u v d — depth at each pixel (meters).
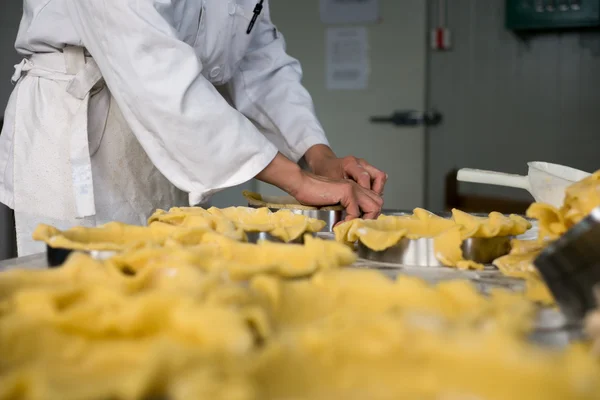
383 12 3.73
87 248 0.76
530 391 0.37
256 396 0.37
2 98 2.87
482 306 0.51
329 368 0.41
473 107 4.01
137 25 1.16
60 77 1.37
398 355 0.41
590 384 0.34
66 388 0.37
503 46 3.91
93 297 0.52
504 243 0.90
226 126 1.20
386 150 3.82
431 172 3.90
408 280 0.57
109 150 1.42
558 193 0.95
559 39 3.82
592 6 3.65
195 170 1.23
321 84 3.88
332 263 0.67
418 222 0.98
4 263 0.86
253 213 1.00
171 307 0.47
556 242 0.59
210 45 1.45
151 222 0.97
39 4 1.34
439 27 3.88
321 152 1.55
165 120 1.19
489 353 0.39
